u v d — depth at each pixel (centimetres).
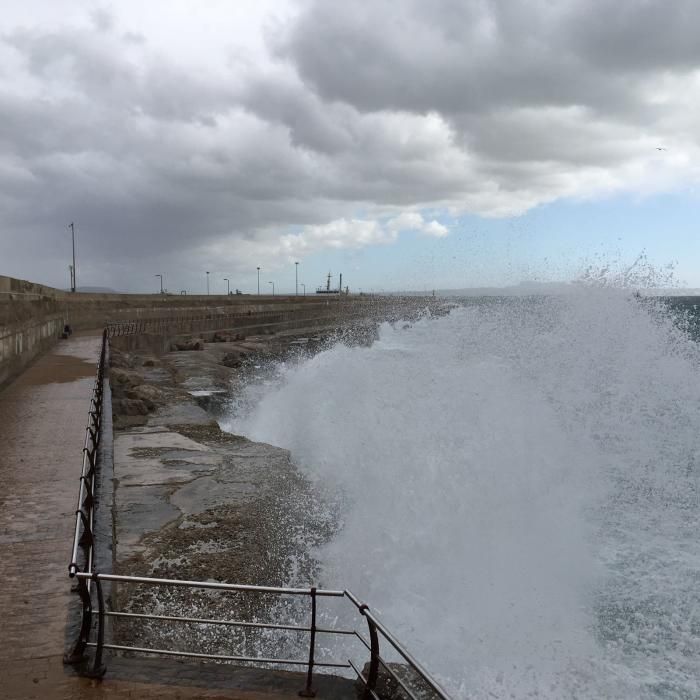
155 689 355
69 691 347
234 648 542
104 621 386
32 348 1686
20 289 1581
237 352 3291
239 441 1194
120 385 1609
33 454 796
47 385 1305
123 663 378
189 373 2264
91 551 446
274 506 833
